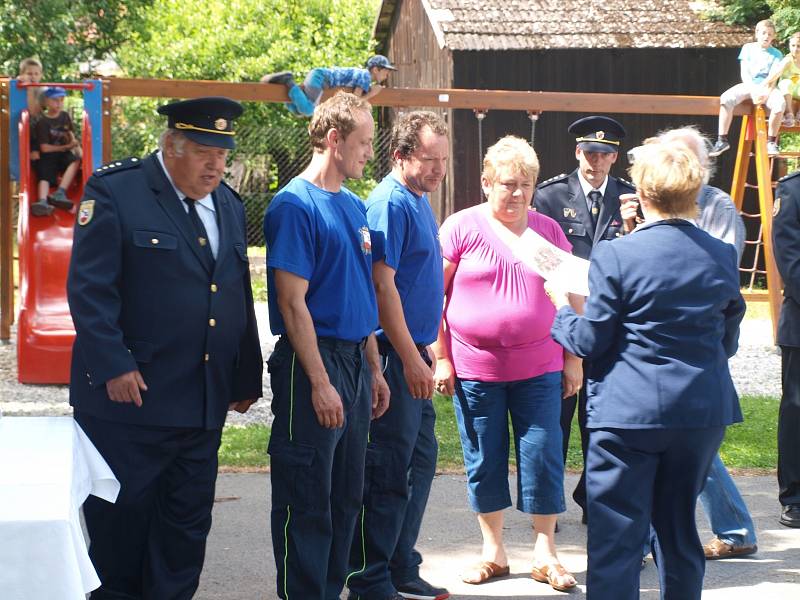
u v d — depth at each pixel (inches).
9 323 443.5
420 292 181.3
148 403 156.0
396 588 190.5
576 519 239.0
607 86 672.4
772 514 243.6
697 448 156.4
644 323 155.3
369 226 174.6
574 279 171.8
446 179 651.5
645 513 158.2
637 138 685.9
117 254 153.3
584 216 225.3
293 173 637.9
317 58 741.9
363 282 165.6
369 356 174.7
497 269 195.5
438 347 201.5
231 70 739.4
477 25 650.8
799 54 460.1
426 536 225.6
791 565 210.7
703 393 154.5
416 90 390.6
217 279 159.9
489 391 197.8
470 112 644.7
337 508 167.6
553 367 197.6
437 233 185.8
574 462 284.0
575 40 648.4
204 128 155.3
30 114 421.1
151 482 159.2
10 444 136.9
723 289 156.5
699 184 159.2
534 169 195.5
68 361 366.6
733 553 214.1
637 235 158.2
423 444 190.7
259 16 759.1
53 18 787.4
